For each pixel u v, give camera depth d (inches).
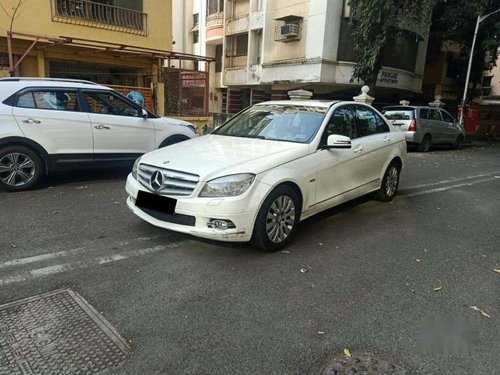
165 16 623.8
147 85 617.9
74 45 506.9
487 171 435.2
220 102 1133.7
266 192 159.0
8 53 466.9
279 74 856.3
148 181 169.3
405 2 676.7
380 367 102.3
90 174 308.7
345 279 149.6
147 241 176.2
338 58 786.2
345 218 225.1
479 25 832.9
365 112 239.0
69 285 136.4
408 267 163.0
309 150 183.2
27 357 101.1
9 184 247.8
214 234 152.9
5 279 138.6
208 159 165.9
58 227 189.9
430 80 1066.1
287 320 121.1
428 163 474.0
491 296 141.3
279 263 160.1
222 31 1030.4
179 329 114.7
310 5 779.4
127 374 96.7
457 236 203.9
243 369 99.7
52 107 258.4
